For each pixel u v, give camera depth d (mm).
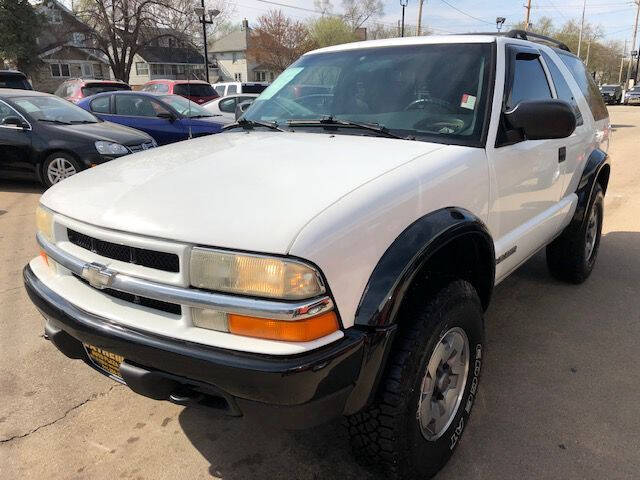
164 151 2754
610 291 4445
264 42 51875
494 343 3580
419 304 2160
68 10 36125
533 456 2523
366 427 2111
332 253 1820
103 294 2141
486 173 2646
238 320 1805
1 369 3236
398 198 2092
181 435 2688
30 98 8562
